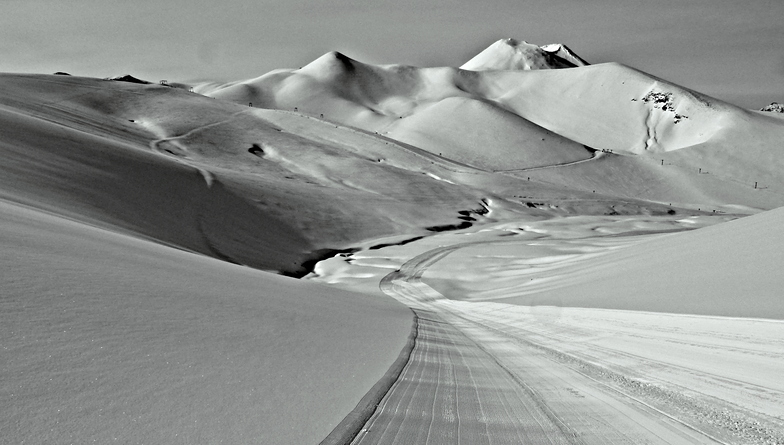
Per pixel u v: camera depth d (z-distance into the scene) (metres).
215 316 10.53
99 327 7.36
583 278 42.19
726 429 7.68
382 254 83.56
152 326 8.29
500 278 64.94
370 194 127.56
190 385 6.50
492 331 24.72
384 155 173.88
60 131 73.81
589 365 13.88
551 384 10.84
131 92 189.88
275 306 14.70
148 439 4.90
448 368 11.93
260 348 9.35
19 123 66.75
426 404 8.05
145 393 5.84
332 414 6.92
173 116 171.50
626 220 130.75
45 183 42.50
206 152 142.88
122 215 46.62
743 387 10.67
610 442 6.76
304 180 134.62
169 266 15.88
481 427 7.02
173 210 64.56
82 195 45.84
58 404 4.98
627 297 29.12
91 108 164.88
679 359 14.09
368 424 6.69
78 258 11.48
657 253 40.28
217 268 20.95
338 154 160.75
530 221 127.81
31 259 9.68
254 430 5.77
